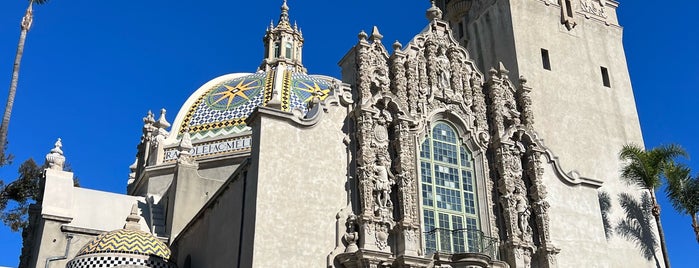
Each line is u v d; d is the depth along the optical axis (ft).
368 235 80.33
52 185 113.50
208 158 139.44
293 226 78.48
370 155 85.56
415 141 92.22
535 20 129.39
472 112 101.14
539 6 131.54
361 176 84.12
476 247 90.02
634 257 112.47
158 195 134.10
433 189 91.40
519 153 99.60
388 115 90.68
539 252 93.25
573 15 134.41
